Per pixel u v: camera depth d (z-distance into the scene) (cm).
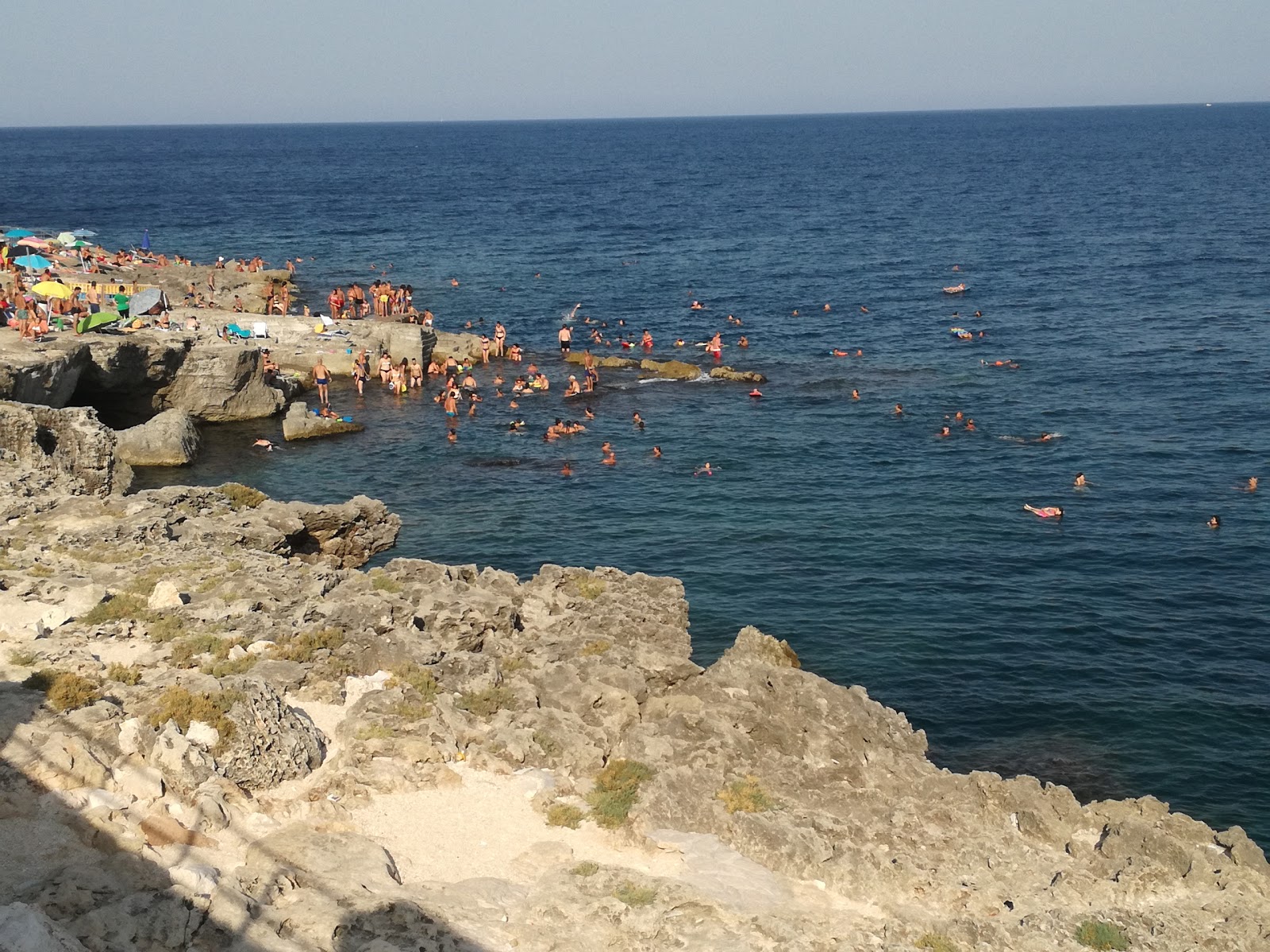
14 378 5481
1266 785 3228
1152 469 5731
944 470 5794
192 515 3606
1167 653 3950
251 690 2330
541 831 2170
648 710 2683
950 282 10894
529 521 5216
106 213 16875
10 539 3175
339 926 1717
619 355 8250
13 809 1870
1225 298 9681
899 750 2677
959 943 1895
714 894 1984
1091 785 3234
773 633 4106
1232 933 1984
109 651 2594
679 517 5241
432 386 7600
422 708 2458
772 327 9112
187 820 1973
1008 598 4372
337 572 3203
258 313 8606
